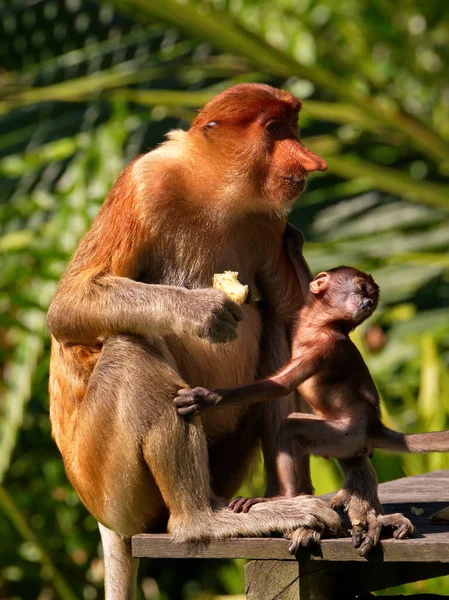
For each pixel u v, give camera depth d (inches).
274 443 524.1
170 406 473.7
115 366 483.8
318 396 452.4
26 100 1053.2
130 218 507.8
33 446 1014.4
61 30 1096.8
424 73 1258.0
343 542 426.3
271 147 512.7
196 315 479.5
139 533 491.8
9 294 922.1
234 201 515.5
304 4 1250.6
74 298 500.7
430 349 844.6
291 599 434.9
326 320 458.0
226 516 458.6
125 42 1084.5
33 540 866.8
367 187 1110.4
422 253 1051.3
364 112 1053.2
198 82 1075.9
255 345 530.0
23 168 1031.6
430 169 1119.6
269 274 538.3
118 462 480.7
